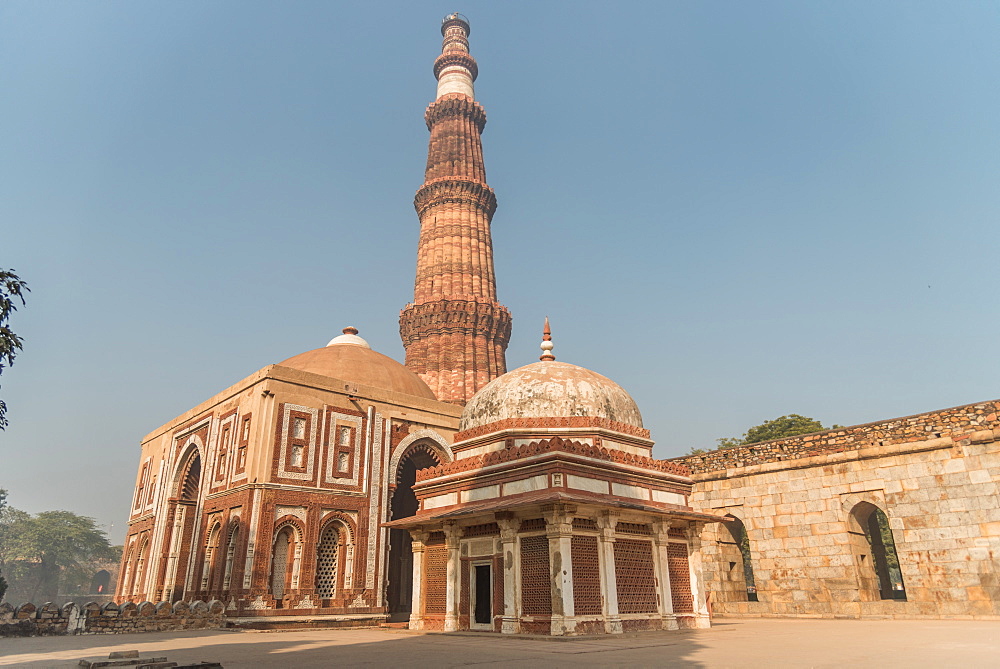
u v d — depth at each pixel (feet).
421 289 144.97
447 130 163.43
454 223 149.28
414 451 96.89
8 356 34.27
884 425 73.26
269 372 79.77
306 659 34.63
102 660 32.09
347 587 80.23
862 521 77.71
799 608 75.20
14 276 34.58
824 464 76.84
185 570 94.94
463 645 41.88
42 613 58.54
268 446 77.05
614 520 51.37
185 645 46.37
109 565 306.55
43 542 261.85
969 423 66.95
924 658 31.53
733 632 51.21
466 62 174.81
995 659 30.71
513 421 58.34
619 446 59.52
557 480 49.42
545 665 29.91
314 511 79.00
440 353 135.44
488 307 140.26
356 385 89.25
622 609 50.85
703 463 88.89
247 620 69.10
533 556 50.06
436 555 59.52
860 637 44.73
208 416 92.38
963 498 65.82
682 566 58.59
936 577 65.92
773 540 79.36
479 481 56.24
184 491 98.53
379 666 30.27
